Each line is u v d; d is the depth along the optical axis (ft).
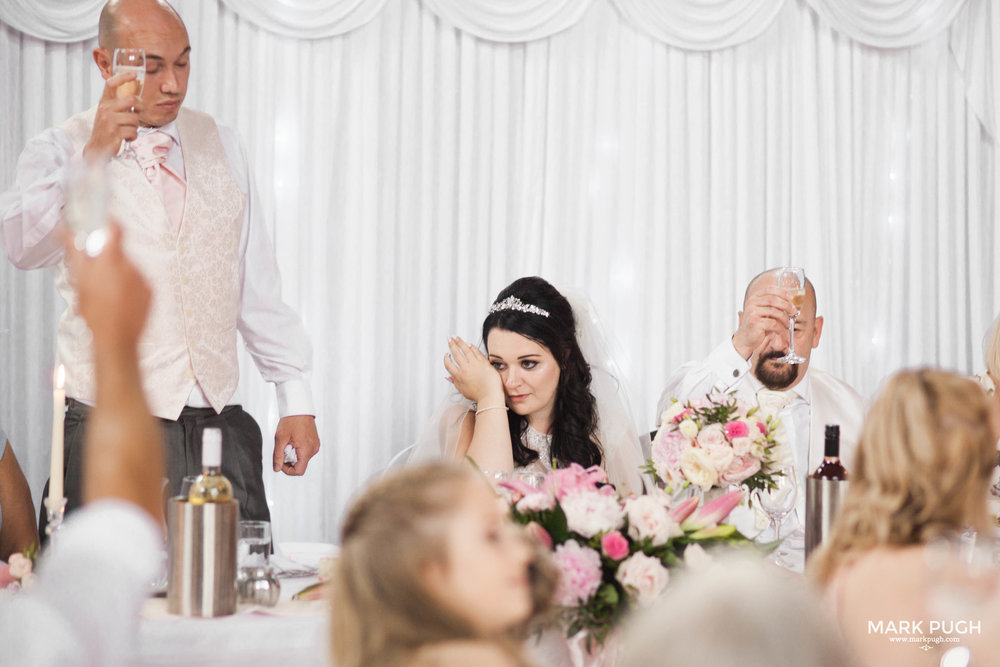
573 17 15.10
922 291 16.74
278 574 7.07
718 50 15.85
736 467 7.54
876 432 5.13
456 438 9.91
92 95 13.52
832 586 5.08
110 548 2.77
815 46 16.26
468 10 14.75
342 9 14.26
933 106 16.76
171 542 5.64
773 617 2.07
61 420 6.34
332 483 14.60
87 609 2.77
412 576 3.17
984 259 16.99
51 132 9.86
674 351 15.83
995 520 7.38
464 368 9.66
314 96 14.47
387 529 3.22
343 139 14.58
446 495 3.30
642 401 15.69
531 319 9.65
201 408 10.19
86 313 2.63
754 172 16.06
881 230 16.71
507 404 9.86
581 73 15.40
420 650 3.16
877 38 16.31
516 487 5.96
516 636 3.76
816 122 16.20
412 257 14.89
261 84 14.25
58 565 2.79
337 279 14.62
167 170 10.20
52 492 6.30
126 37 9.76
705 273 15.94
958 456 4.94
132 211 9.89
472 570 3.20
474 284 15.14
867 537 5.08
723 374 11.43
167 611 5.66
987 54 16.79
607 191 15.53
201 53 13.92
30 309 13.29
